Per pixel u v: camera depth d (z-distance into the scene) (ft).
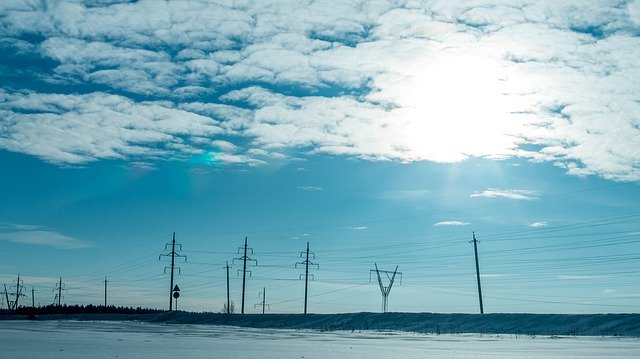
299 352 121.19
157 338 175.11
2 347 128.67
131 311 552.00
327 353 119.24
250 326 339.36
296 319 339.77
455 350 129.18
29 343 142.72
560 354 116.98
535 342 166.09
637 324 225.97
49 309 566.77
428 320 287.89
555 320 250.57
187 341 159.53
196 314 387.96
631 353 120.06
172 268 403.75
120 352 116.37
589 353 119.96
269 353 117.91
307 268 378.73
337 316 330.13
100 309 559.79
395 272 360.48
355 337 198.29
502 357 110.32
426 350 129.39
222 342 156.87
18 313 577.02
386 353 120.06
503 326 256.11
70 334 195.52
